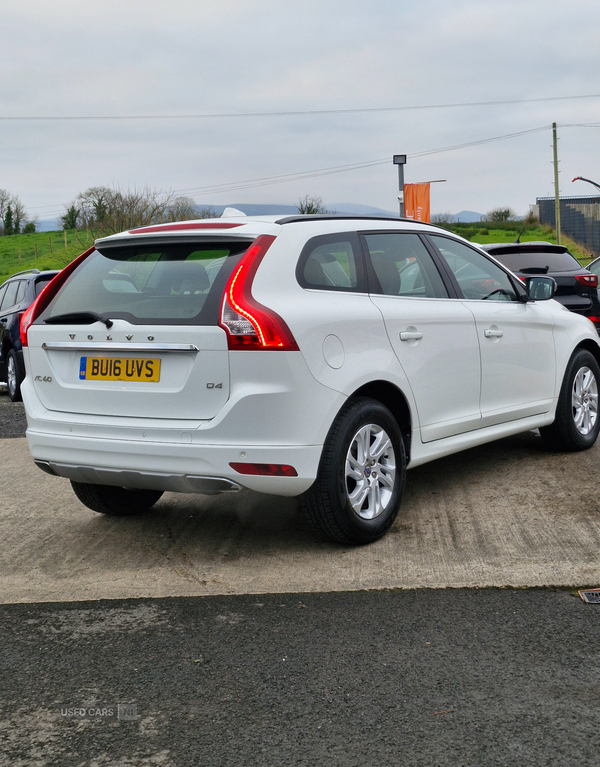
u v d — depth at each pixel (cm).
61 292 433
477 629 317
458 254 522
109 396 399
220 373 369
